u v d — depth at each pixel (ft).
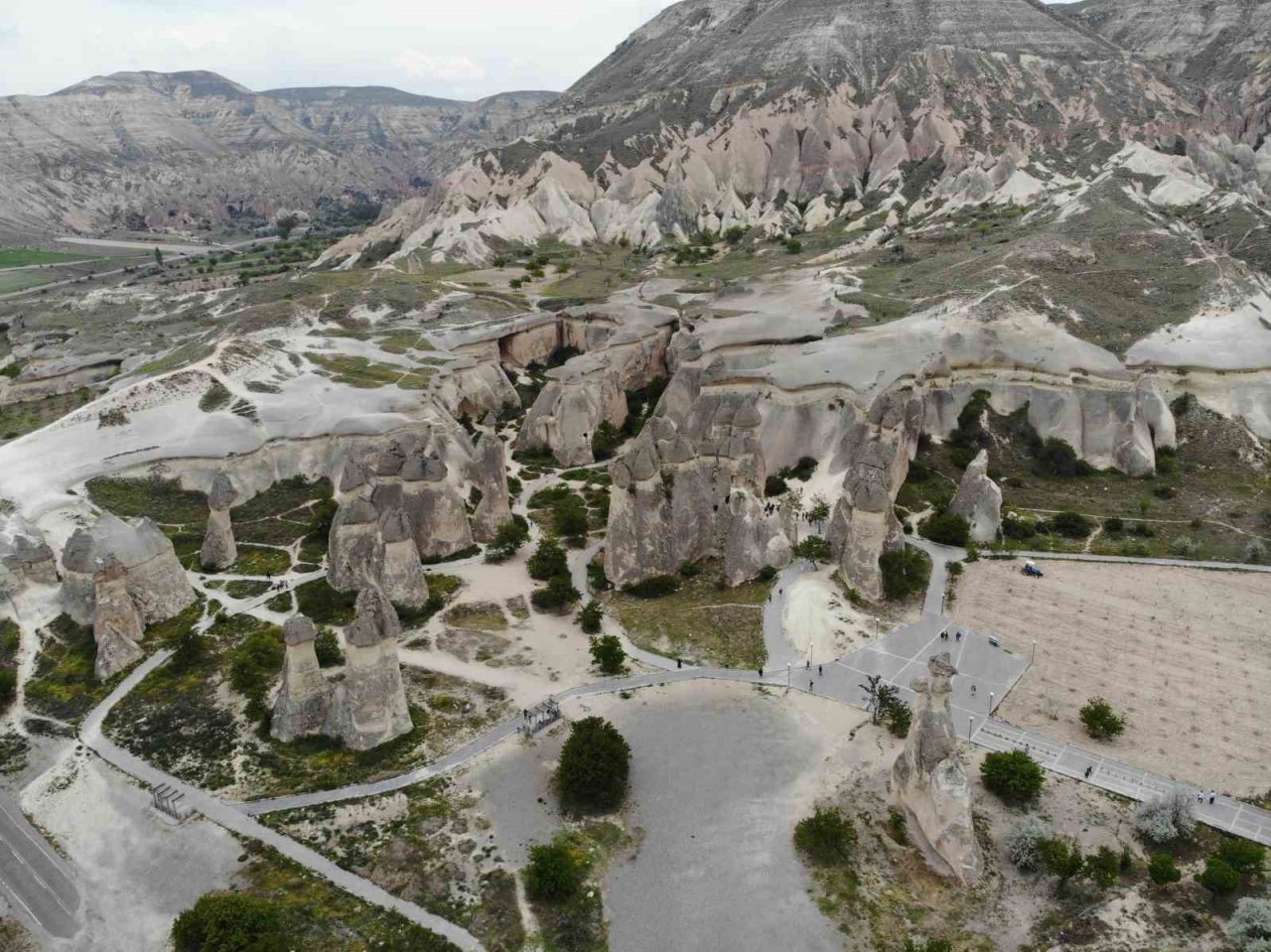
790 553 224.94
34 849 144.56
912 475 270.46
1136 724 170.19
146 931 128.67
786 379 287.48
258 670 188.03
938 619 204.03
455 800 152.15
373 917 128.77
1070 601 211.61
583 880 135.85
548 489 293.64
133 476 265.34
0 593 205.26
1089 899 132.67
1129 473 276.82
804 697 177.88
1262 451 279.90
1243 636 196.75
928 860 139.54
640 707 175.94
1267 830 143.74
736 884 135.33
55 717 177.68
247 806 151.33
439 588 226.58
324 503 257.14
